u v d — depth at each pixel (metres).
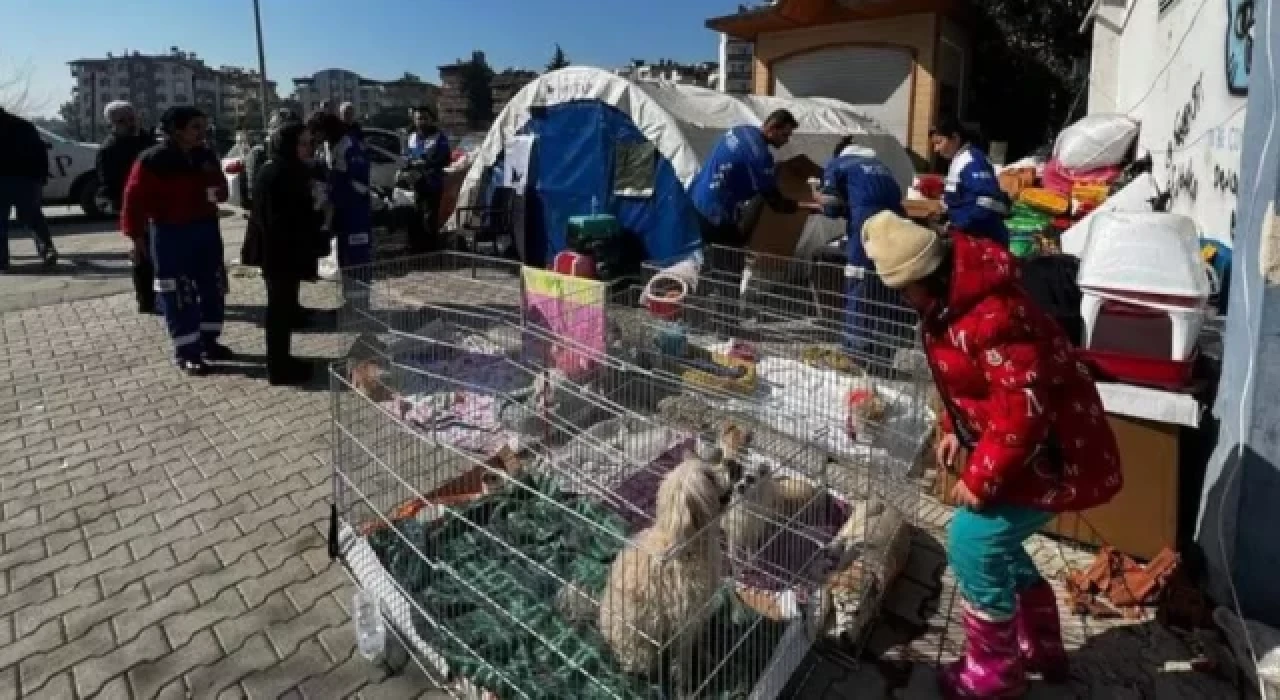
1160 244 3.71
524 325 6.02
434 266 9.87
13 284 10.05
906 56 15.08
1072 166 8.89
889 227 2.69
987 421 2.68
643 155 8.67
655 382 5.21
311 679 3.18
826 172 6.65
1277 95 3.12
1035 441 2.59
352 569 3.51
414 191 11.45
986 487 2.65
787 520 3.54
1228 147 5.16
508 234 10.09
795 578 3.46
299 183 6.16
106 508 4.45
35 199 10.98
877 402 4.57
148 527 4.25
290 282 6.19
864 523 3.63
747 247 8.11
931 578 3.80
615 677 2.85
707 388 5.09
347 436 4.05
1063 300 4.29
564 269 7.78
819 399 4.93
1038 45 17.27
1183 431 3.83
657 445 4.20
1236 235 3.47
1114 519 3.85
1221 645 3.25
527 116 9.77
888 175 6.36
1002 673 2.97
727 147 7.55
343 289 7.16
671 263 8.23
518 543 3.52
